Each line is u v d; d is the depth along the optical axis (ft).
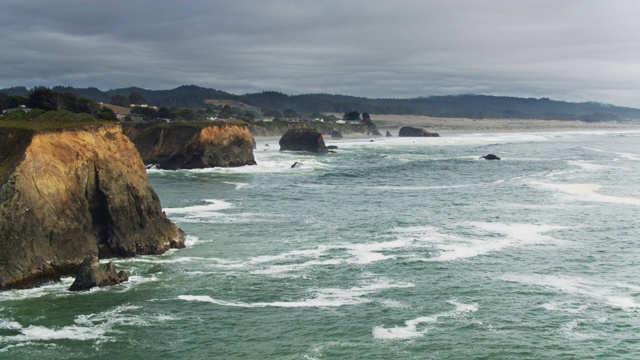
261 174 364.17
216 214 222.28
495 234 188.96
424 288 137.90
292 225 202.80
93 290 134.92
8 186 138.82
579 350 106.22
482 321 118.62
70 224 149.79
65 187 152.46
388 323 117.60
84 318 119.24
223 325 116.57
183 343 108.68
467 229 195.93
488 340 109.91
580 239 183.01
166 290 135.54
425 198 262.67
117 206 161.27
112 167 164.45
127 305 126.31
